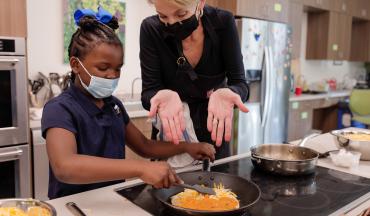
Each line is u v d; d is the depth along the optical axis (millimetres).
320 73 5352
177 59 1341
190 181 1025
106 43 975
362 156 1365
